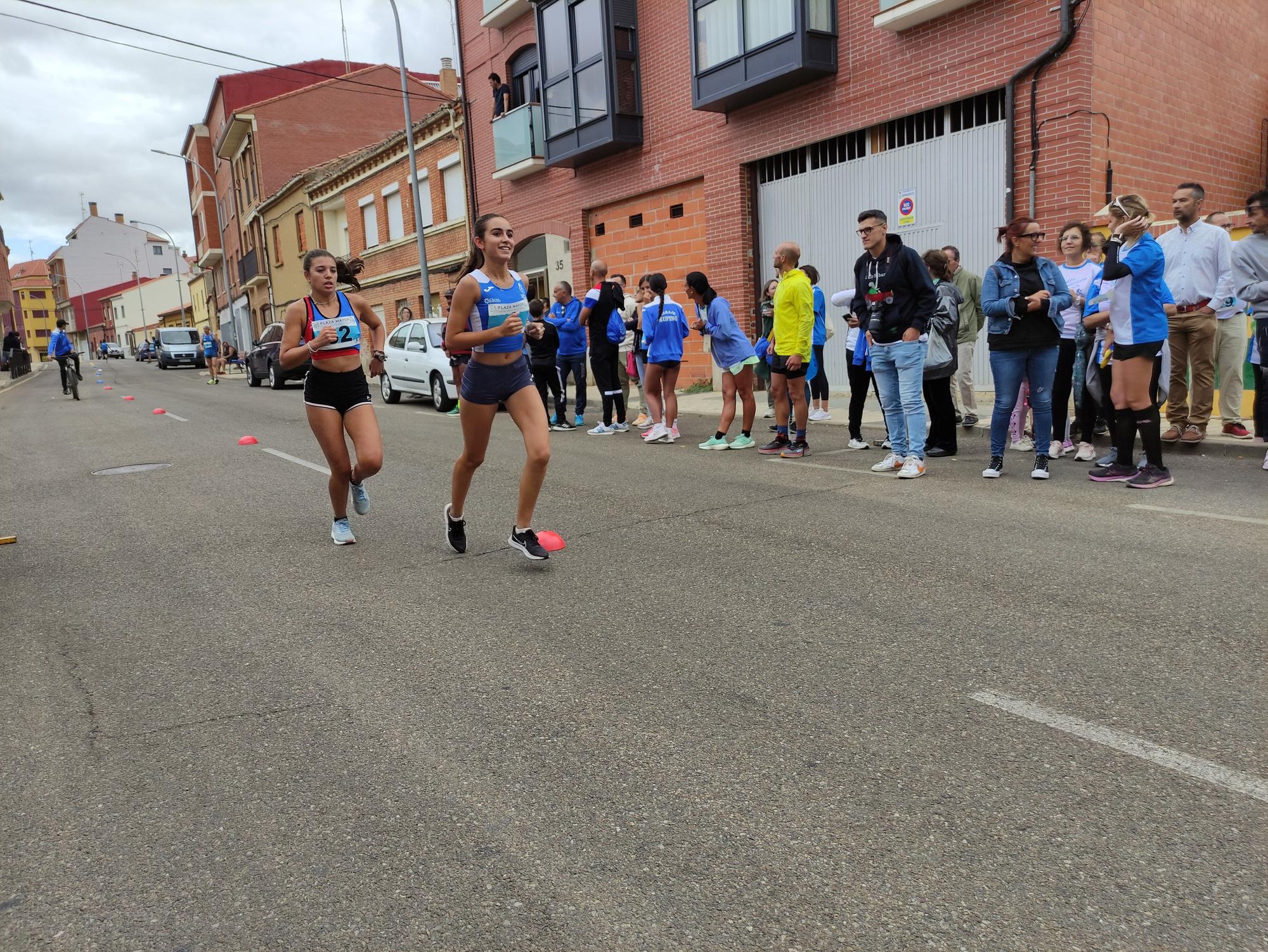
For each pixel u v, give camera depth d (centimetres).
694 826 248
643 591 456
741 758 284
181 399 2009
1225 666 333
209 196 5472
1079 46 1002
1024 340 673
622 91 1612
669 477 769
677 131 1550
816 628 393
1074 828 239
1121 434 661
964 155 1149
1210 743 279
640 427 1133
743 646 377
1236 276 730
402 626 421
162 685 364
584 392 1204
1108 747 279
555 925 211
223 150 4409
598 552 536
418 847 244
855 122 1254
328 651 393
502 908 217
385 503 712
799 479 738
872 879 222
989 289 675
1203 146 1221
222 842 251
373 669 370
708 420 1186
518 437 1103
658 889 222
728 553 519
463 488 536
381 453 552
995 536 529
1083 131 1014
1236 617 379
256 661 385
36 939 213
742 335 893
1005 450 802
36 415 1714
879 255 724
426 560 536
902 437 748
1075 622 384
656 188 1619
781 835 242
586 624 412
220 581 512
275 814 264
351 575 512
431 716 324
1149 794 253
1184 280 758
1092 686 322
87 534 647
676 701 327
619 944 203
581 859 236
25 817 268
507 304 482
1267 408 741
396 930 212
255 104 3891
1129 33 1064
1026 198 1072
